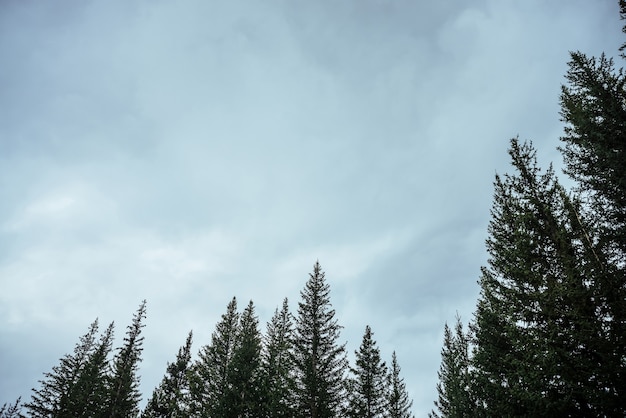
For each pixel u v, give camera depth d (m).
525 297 12.00
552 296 11.01
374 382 28.78
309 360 25.20
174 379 31.30
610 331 9.97
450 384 24.47
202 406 25.03
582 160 13.98
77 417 30.64
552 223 12.27
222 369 26.92
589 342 10.02
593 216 12.61
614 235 11.82
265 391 22.42
